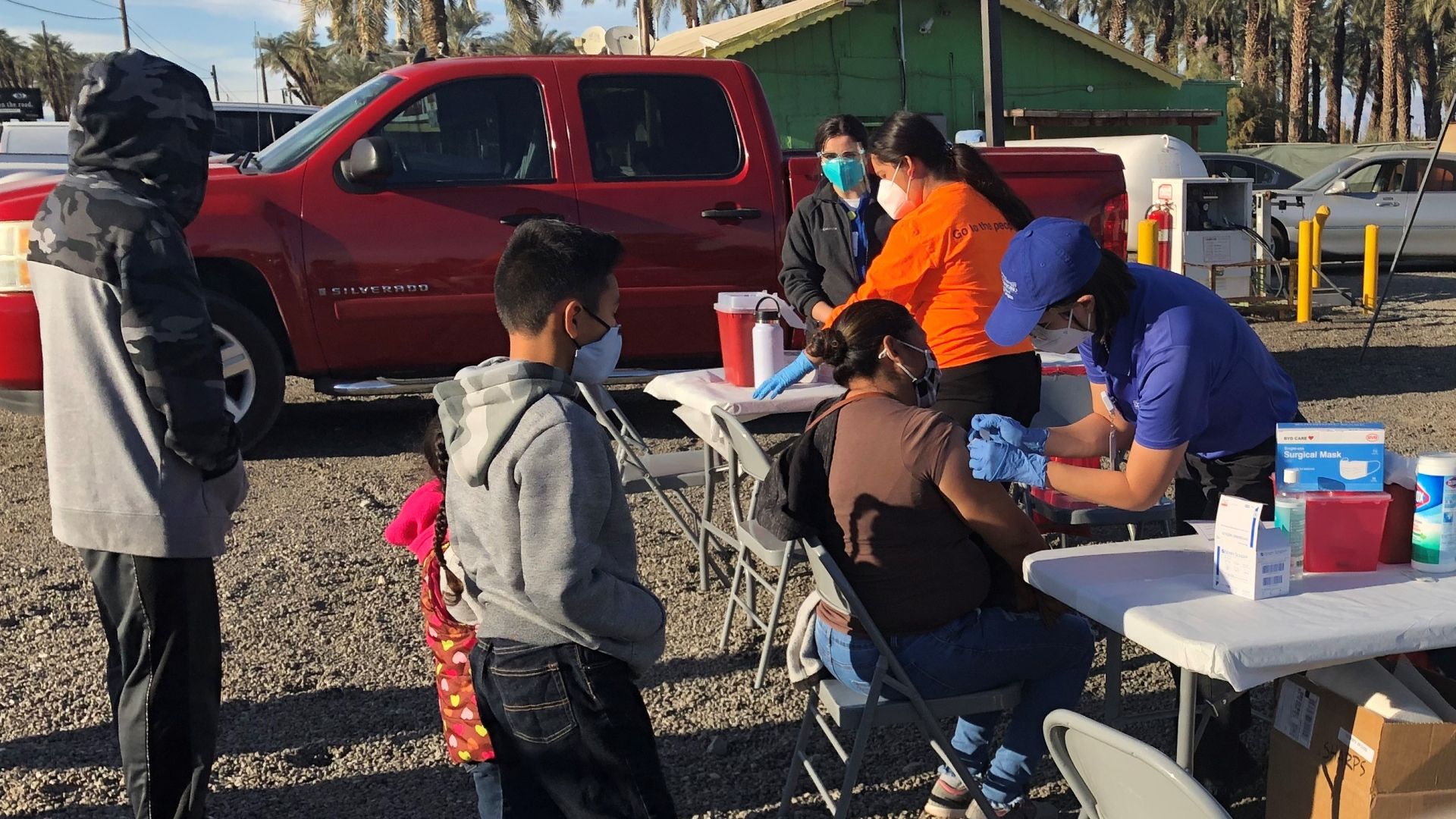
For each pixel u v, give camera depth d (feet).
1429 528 8.15
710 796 10.60
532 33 128.06
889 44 69.67
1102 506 12.78
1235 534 7.75
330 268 20.44
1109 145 46.60
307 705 12.27
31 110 76.89
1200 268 38.47
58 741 11.53
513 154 21.40
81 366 7.99
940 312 12.19
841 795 9.04
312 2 114.73
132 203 7.82
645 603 6.90
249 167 21.18
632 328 22.00
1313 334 36.04
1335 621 7.25
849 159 14.85
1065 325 8.80
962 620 8.96
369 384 21.07
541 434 6.48
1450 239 50.55
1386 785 7.38
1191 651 6.88
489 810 8.25
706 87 22.20
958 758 9.03
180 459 8.13
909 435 8.84
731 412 13.01
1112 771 6.21
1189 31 159.74
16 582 15.62
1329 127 166.91
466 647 7.72
